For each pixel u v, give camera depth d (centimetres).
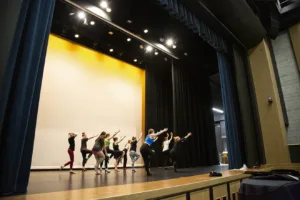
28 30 225
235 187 318
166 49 804
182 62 929
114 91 845
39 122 639
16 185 194
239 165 500
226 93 554
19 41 210
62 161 660
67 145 680
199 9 469
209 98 1080
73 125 706
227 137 516
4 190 174
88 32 706
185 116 896
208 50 821
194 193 237
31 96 217
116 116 827
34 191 213
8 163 181
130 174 475
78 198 154
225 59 604
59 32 718
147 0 545
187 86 965
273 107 538
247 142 514
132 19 627
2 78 181
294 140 561
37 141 625
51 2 266
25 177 203
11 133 189
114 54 873
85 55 789
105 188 212
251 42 593
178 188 217
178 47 795
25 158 207
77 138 706
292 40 616
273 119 532
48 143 643
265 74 570
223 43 582
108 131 790
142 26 662
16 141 192
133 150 602
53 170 635
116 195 164
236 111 572
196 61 912
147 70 963
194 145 908
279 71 629
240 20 507
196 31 482
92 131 747
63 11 596
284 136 530
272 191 114
